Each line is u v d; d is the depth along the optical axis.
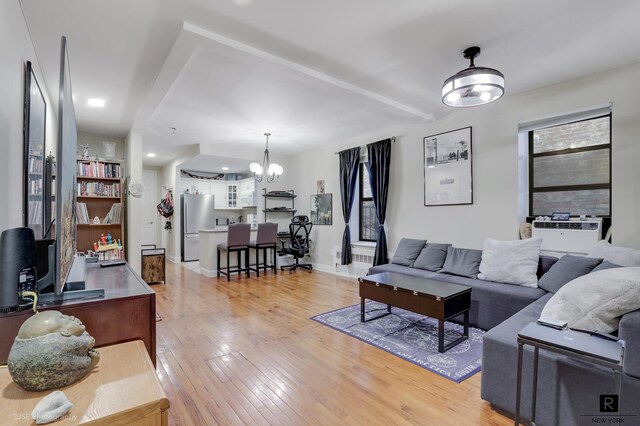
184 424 1.75
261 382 2.18
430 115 4.36
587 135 3.39
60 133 1.22
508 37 2.45
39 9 2.02
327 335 3.02
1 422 0.81
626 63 2.90
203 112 4.17
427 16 2.18
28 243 1.25
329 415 1.83
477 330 3.16
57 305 1.30
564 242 3.31
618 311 1.55
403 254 4.43
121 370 1.10
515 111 3.68
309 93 3.51
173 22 2.21
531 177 3.77
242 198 8.59
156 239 8.66
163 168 8.60
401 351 2.67
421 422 1.76
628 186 2.93
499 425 1.73
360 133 5.40
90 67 2.84
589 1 2.03
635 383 1.40
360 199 6.04
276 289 4.87
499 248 3.43
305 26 2.29
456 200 4.24
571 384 1.56
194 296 4.46
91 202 4.73
